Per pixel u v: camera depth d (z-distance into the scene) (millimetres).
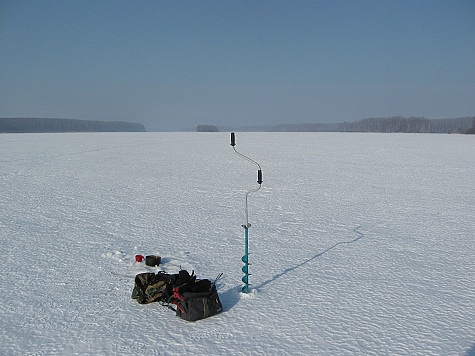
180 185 14117
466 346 3992
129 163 21266
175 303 4711
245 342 4055
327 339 4109
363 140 47875
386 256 6684
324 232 8164
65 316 4605
